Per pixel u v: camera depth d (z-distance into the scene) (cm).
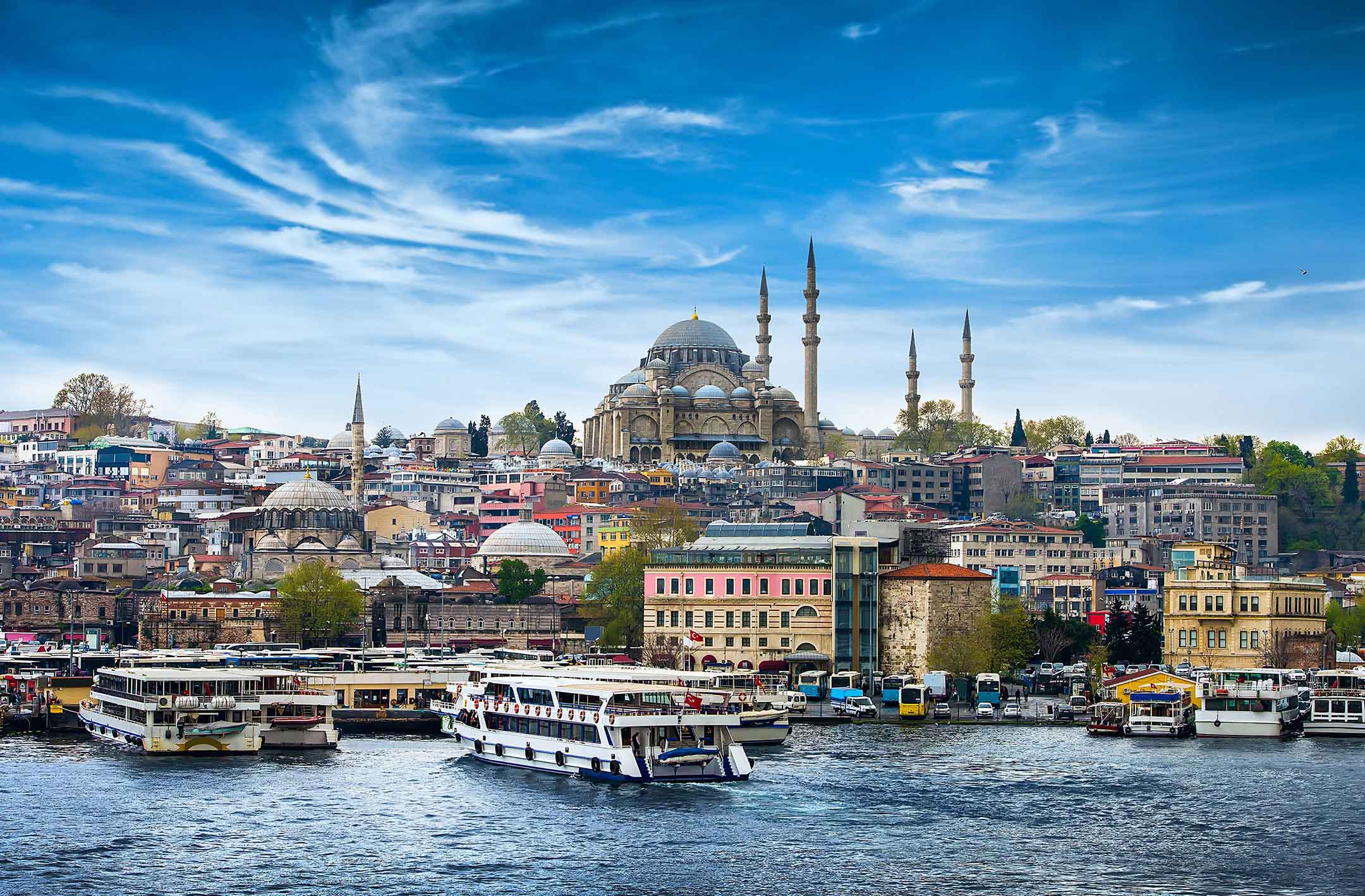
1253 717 19788
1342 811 14988
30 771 16850
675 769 16162
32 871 12781
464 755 18225
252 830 14125
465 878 12688
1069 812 14912
